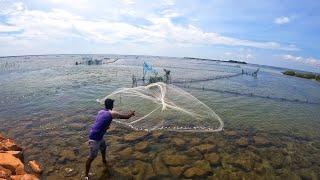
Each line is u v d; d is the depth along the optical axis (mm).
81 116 14102
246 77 48312
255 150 10430
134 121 13297
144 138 11047
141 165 8555
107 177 7730
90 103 17312
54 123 12805
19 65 57500
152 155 9359
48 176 7754
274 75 69125
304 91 33781
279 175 8484
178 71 50719
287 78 59812
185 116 14688
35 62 74938
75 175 7824
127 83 27656
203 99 20688
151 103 17422
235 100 21297
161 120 13727
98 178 7664
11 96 19250
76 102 17578
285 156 10039
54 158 8945
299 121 15852
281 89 33469
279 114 17391
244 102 20734
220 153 9867
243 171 8562
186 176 7996
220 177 8070
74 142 10383
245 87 31484
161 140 10906
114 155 9195
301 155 10266
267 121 15141
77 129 11984
